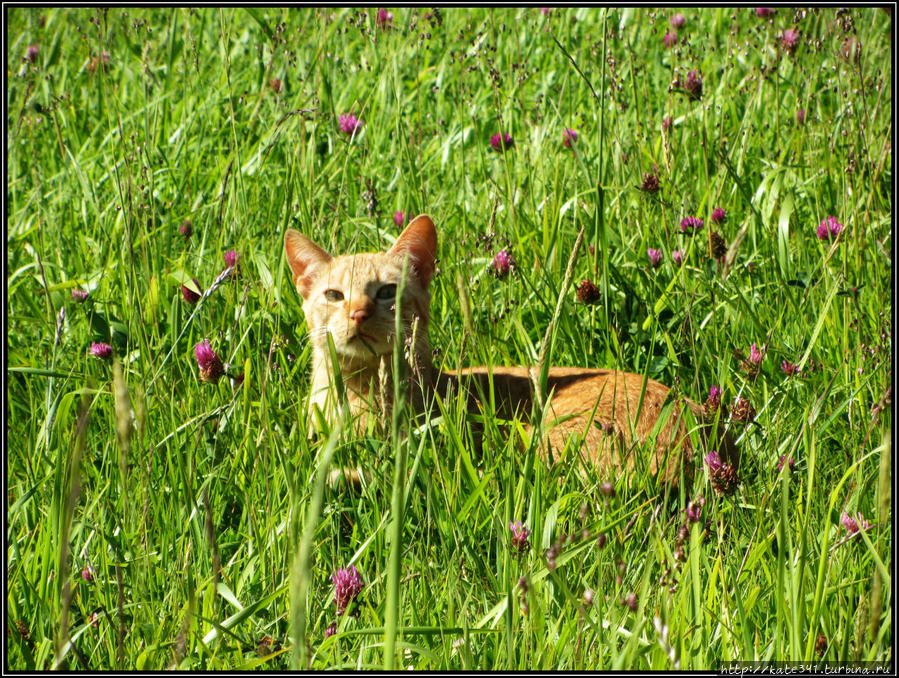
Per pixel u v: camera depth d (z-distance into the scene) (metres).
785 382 7.49
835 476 6.77
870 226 8.83
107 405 7.14
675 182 10.27
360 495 6.63
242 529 6.21
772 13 12.17
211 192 10.94
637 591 5.19
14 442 7.16
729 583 5.38
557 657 4.81
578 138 11.44
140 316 7.02
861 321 8.06
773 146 11.73
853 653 4.81
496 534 5.88
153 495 6.11
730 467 5.69
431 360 8.07
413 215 10.31
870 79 10.46
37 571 5.60
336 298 7.79
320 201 10.27
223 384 7.39
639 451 6.36
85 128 13.16
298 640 3.47
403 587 5.47
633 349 8.66
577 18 15.58
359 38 15.11
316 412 6.50
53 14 16.06
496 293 9.33
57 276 9.58
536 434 5.45
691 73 10.70
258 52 14.39
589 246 9.11
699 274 9.01
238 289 8.38
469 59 13.57
